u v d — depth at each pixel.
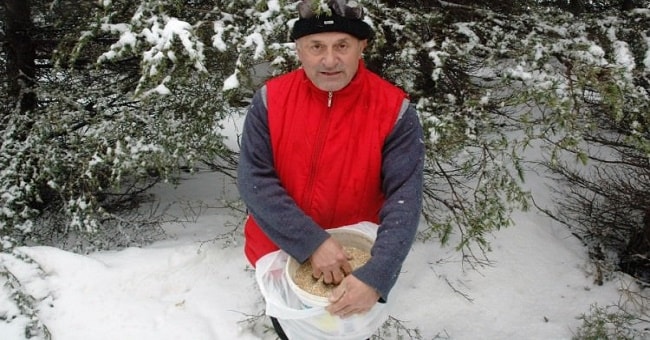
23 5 4.32
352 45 1.44
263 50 2.67
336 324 1.59
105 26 2.98
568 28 3.46
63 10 4.04
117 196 5.00
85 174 3.80
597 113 4.04
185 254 3.70
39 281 3.21
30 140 4.07
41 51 4.63
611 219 5.16
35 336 2.90
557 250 4.55
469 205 3.98
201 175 5.81
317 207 1.57
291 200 1.53
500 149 3.21
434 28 3.50
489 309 3.88
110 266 3.51
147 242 4.25
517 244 4.50
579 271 4.37
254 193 1.52
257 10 2.87
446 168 4.40
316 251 1.49
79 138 4.04
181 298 3.41
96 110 4.31
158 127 3.81
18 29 4.38
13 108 4.45
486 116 3.22
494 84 3.57
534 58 3.07
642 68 3.14
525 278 4.16
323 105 1.51
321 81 1.45
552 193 5.49
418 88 3.64
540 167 5.84
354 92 1.50
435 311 3.80
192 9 2.97
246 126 1.59
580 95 2.86
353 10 1.42
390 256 1.41
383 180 1.55
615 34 3.26
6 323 2.91
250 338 3.15
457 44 3.42
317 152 1.52
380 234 1.46
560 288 4.17
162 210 4.93
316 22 1.41
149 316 3.17
